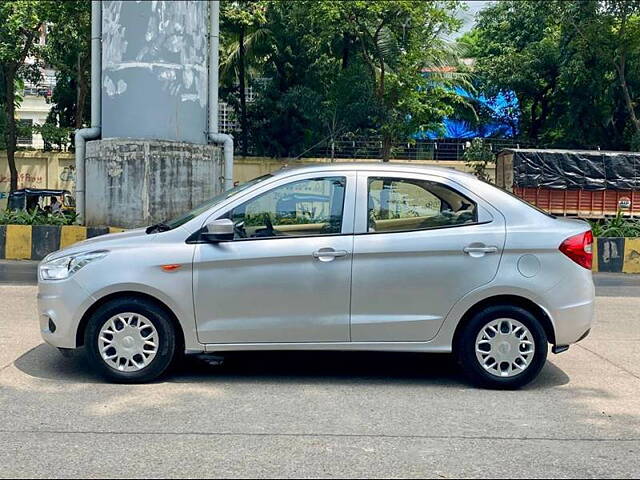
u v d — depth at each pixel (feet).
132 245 18.79
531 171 71.05
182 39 46.78
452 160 97.19
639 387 19.81
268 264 18.52
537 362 18.94
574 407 17.87
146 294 18.60
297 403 17.75
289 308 18.60
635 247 46.57
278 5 83.30
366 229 18.88
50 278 18.94
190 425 15.96
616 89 87.61
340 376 20.42
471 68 105.70
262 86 89.30
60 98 100.37
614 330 27.78
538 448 14.93
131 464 13.69
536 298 18.69
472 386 19.54
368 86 82.43
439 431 15.87
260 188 19.17
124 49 46.03
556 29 98.32
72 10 73.41
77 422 16.05
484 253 18.72
